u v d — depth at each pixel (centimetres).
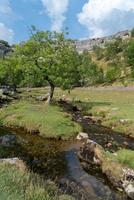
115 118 4328
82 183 2097
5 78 9262
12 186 1162
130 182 2103
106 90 10131
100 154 2553
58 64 5166
